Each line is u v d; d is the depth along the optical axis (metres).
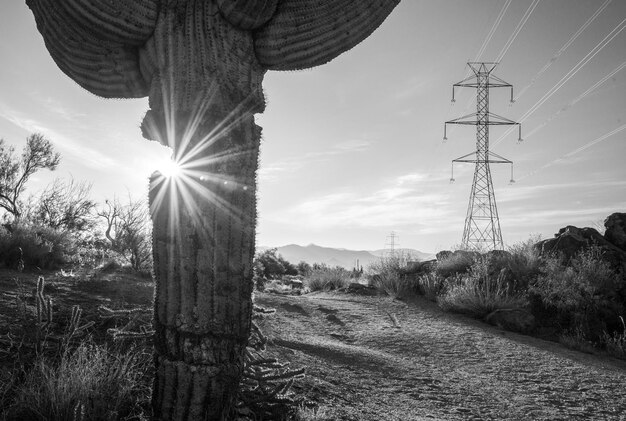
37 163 17.11
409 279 14.20
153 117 3.22
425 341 8.55
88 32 3.36
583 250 11.78
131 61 3.51
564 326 10.12
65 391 3.19
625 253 11.95
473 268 12.55
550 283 10.80
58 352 3.93
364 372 6.14
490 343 8.60
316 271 17.61
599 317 9.95
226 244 3.05
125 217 11.95
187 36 3.18
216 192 3.06
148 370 4.08
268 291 15.91
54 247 9.99
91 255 11.41
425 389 5.81
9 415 3.07
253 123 3.33
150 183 3.16
